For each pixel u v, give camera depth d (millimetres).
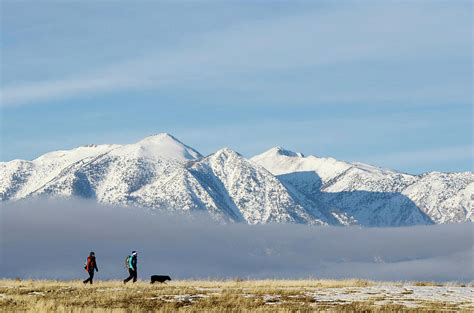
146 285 88312
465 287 88062
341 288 84125
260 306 64562
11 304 64250
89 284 89938
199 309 61812
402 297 73375
